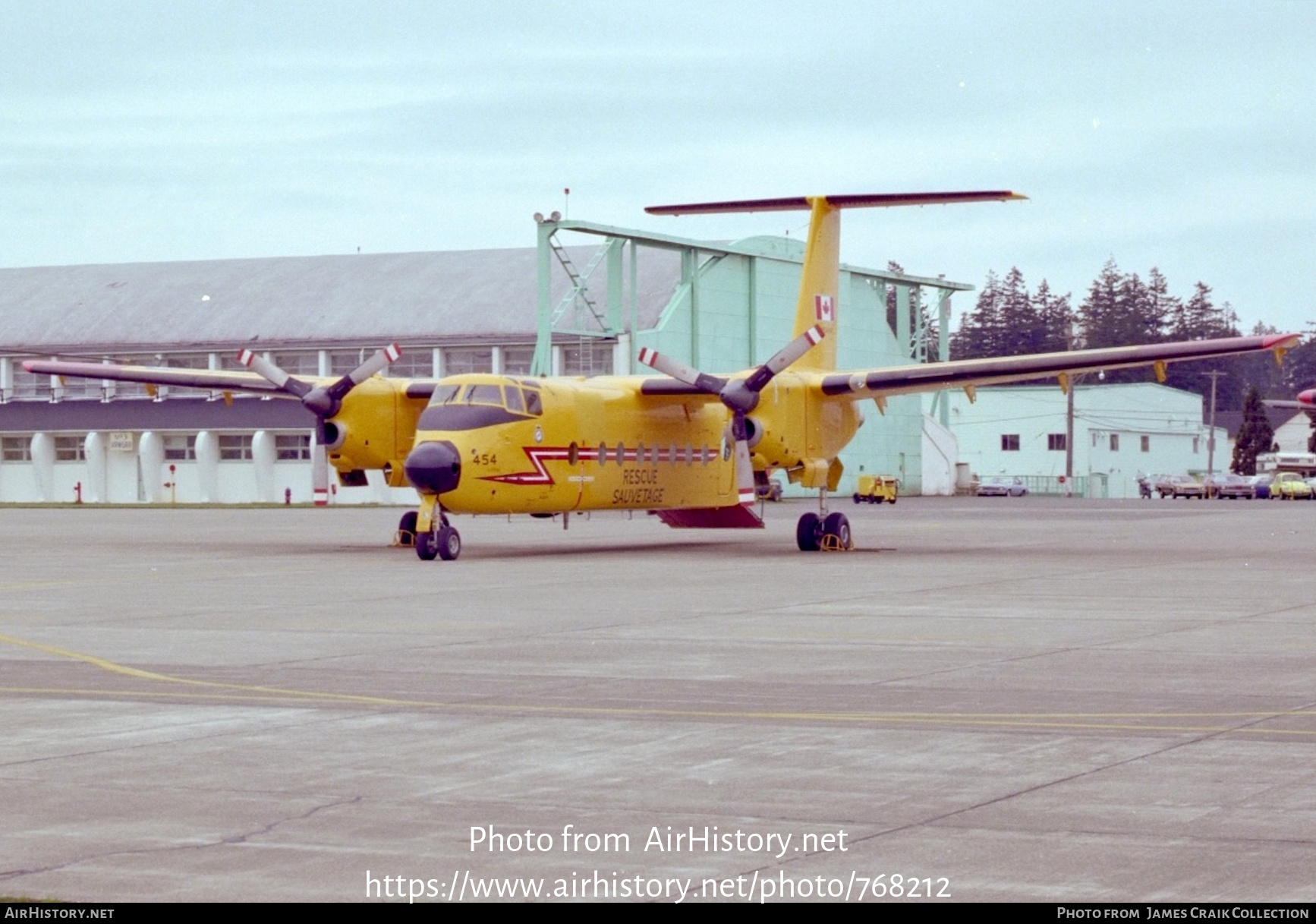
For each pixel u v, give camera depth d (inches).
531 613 847.1
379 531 1919.3
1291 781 401.7
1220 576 1108.5
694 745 456.4
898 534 1836.9
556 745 457.4
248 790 399.2
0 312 3732.8
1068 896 304.2
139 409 3326.8
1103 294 7805.1
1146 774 412.2
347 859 334.0
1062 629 754.8
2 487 3452.3
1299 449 6254.9
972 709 518.3
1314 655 653.9
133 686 578.6
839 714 509.0
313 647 698.2
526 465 1286.9
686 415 1460.4
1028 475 4832.7
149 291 3759.8
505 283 3474.4
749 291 3280.0
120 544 1610.5
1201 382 7613.2
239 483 3312.0
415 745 458.6
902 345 3804.1
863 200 1457.9
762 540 1664.6
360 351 3373.5
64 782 408.8
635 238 2883.9
